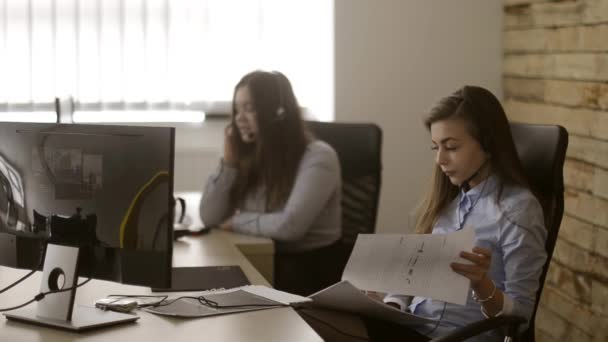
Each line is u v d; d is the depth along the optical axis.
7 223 1.99
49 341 1.70
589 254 3.15
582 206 3.22
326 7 4.33
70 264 1.82
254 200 3.03
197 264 2.42
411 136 4.39
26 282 2.17
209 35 4.30
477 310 2.19
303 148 2.98
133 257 1.81
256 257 2.74
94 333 1.75
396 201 4.42
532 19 3.86
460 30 4.35
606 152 3.04
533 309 2.09
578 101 3.29
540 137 2.22
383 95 4.35
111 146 1.83
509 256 2.09
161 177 1.77
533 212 2.10
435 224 2.36
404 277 1.95
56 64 4.17
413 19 4.32
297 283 2.97
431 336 2.23
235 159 3.04
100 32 4.20
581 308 3.20
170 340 1.69
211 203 3.02
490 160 2.21
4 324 1.82
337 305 2.17
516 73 4.11
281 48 4.35
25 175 1.95
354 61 4.32
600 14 3.10
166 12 4.24
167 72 4.29
